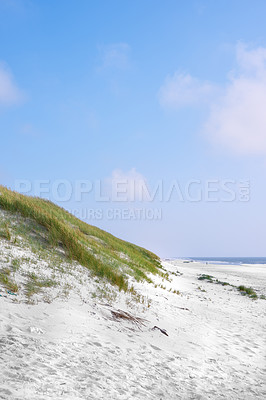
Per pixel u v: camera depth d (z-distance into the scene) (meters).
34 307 7.30
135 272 17.34
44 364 4.76
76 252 13.50
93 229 27.81
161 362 6.41
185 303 14.33
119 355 6.14
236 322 12.12
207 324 10.85
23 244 12.02
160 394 4.93
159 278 20.67
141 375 5.50
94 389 4.43
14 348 5.05
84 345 6.11
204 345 8.37
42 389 3.99
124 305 10.20
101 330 7.32
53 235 14.21
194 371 6.37
